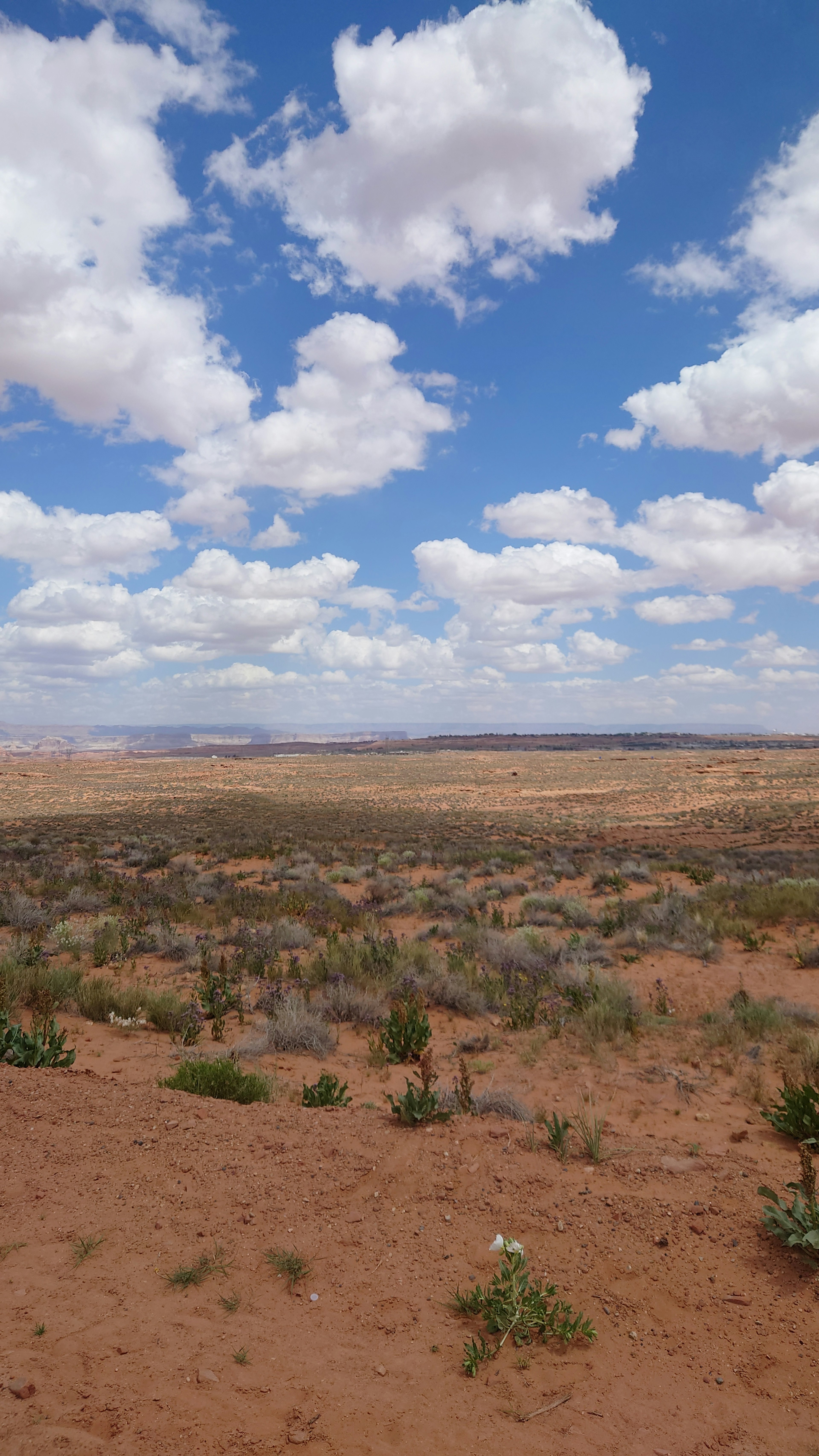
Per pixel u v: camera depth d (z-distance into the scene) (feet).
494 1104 20.63
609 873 85.15
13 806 233.14
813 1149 18.28
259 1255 12.42
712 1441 8.72
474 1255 12.66
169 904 60.23
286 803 251.39
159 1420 8.59
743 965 40.19
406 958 40.32
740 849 128.77
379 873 90.33
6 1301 10.84
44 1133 16.66
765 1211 13.19
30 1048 22.65
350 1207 14.10
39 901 58.54
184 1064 21.62
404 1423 8.86
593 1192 14.85
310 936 48.11
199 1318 10.74
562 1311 11.15
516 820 197.06
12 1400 8.79
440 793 293.84
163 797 269.85
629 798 259.19
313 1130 17.49
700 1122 20.67
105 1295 11.13
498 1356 10.28
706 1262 12.42
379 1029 30.91
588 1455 8.42
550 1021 31.04
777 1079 24.09
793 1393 9.50
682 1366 10.09
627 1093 23.06
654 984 36.94
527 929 48.78
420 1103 18.17
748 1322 10.91
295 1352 10.09
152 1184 14.62
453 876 85.87
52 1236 12.73
